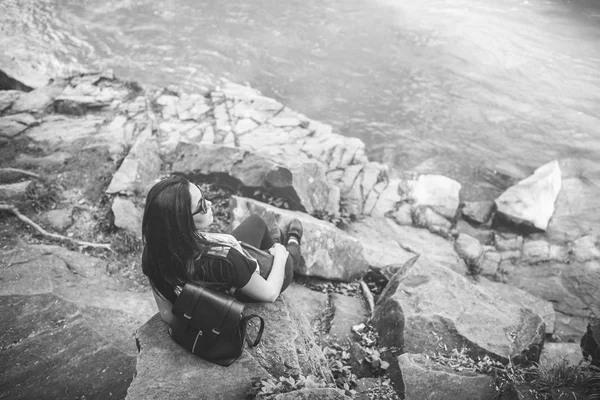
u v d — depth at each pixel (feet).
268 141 27.78
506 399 12.39
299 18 48.42
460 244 25.18
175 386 10.48
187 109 30.01
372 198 26.35
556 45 46.14
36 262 17.89
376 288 19.57
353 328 16.17
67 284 17.21
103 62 39.88
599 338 13.64
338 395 10.48
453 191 27.89
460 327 14.49
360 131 34.91
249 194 22.56
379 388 13.42
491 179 31.60
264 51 42.86
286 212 20.40
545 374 12.53
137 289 18.10
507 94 39.52
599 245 26.61
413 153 33.24
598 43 46.73
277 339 11.78
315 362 12.34
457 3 53.72
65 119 27.58
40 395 13.60
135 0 49.57
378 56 43.29
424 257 16.93
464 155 33.40
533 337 14.32
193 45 42.96
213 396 10.41
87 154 23.93
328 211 23.41
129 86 31.40
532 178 29.71
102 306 16.51
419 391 12.69
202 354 10.73
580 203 29.55
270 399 10.30
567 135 35.50
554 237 27.22
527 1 54.95
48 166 23.16
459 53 44.21
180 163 23.43
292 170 22.18
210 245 9.94
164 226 9.52
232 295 10.44
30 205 20.81
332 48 44.01
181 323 10.62
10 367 14.20
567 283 24.72
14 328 15.29
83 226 20.44
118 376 14.25
